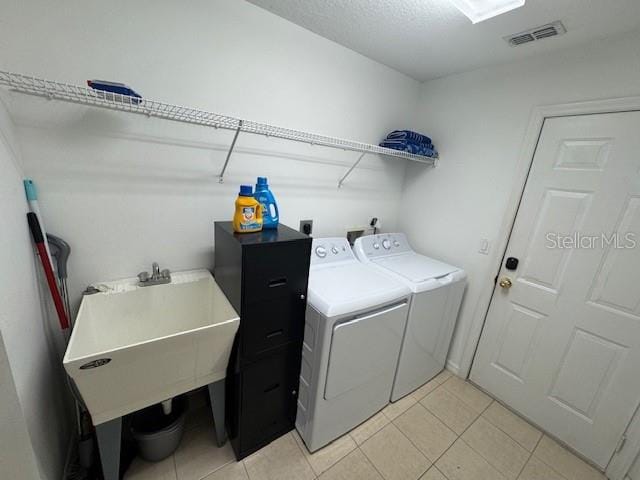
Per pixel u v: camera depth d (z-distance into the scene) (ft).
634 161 4.30
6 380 2.48
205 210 4.92
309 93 5.53
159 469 4.27
